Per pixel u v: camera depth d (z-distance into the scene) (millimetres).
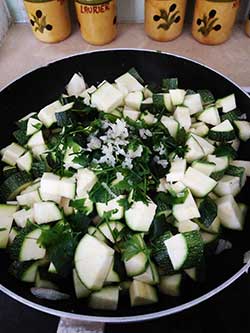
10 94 333
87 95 350
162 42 421
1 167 321
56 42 427
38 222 271
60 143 306
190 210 265
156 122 320
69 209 279
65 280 245
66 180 285
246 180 302
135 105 346
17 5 434
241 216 274
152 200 273
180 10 386
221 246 260
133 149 286
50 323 257
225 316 256
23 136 332
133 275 246
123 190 271
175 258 243
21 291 236
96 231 263
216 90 344
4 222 275
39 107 363
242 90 322
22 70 401
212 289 228
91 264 242
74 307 231
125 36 431
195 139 307
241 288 266
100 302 235
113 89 342
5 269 250
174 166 288
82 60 358
